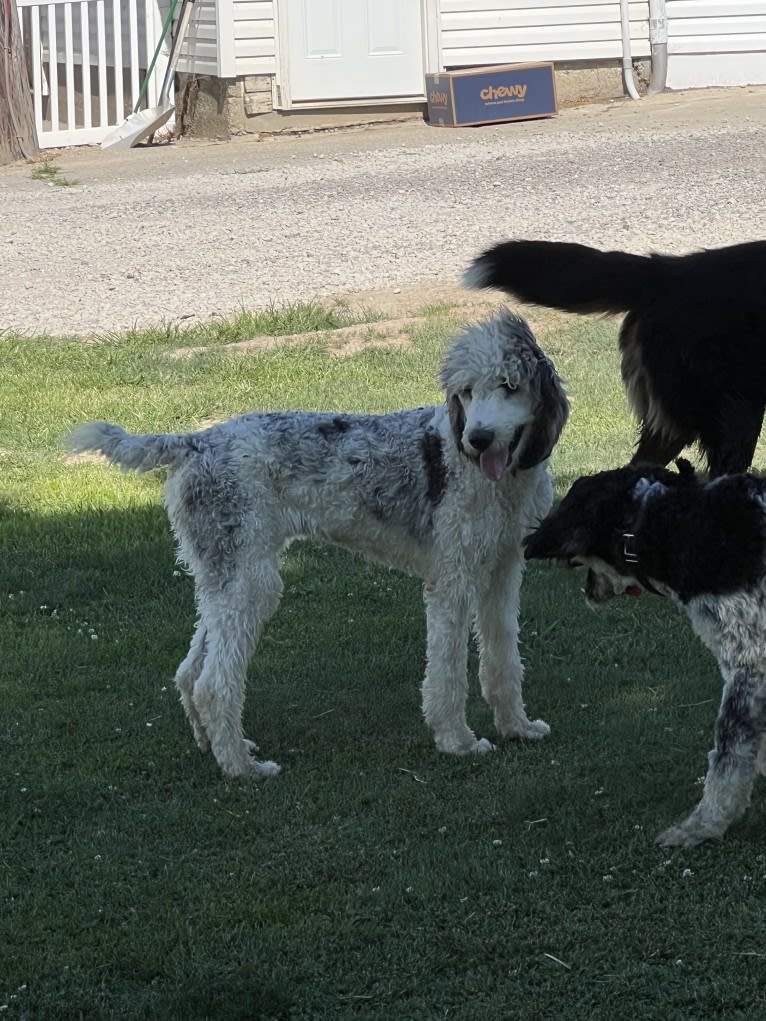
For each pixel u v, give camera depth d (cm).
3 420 1002
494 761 541
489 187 1620
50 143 2155
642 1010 383
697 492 475
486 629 555
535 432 521
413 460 533
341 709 594
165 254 1459
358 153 1916
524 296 715
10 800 517
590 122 1984
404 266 1332
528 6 2112
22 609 706
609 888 445
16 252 1502
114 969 412
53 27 2112
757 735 463
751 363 668
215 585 529
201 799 519
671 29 2142
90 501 854
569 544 498
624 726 557
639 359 700
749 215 1365
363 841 483
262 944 419
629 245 1288
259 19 2072
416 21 2112
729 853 464
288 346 1136
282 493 533
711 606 466
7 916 441
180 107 2197
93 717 588
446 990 396
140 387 1068
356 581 731
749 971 398
